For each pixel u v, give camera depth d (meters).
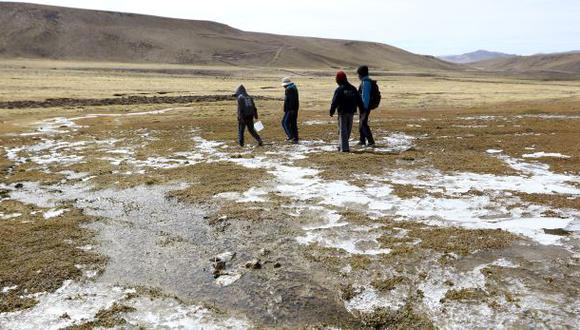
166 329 4.80
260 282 5.76
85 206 8.84
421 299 5.26
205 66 158.00
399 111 26.97
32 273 5.98
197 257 6.54
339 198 8.89
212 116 25.00
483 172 10.67
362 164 11.55
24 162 12.99
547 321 4.74
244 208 8.38
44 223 7.79
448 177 10.32
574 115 22.50
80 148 15.06
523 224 7.36
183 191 9.59
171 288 5.69
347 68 189.88
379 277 5.77
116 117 24.52
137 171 11.54
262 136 16.88
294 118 15.05
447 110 27.27
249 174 10.84
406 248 6.50
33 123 21.80
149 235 7.35
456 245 6.55
